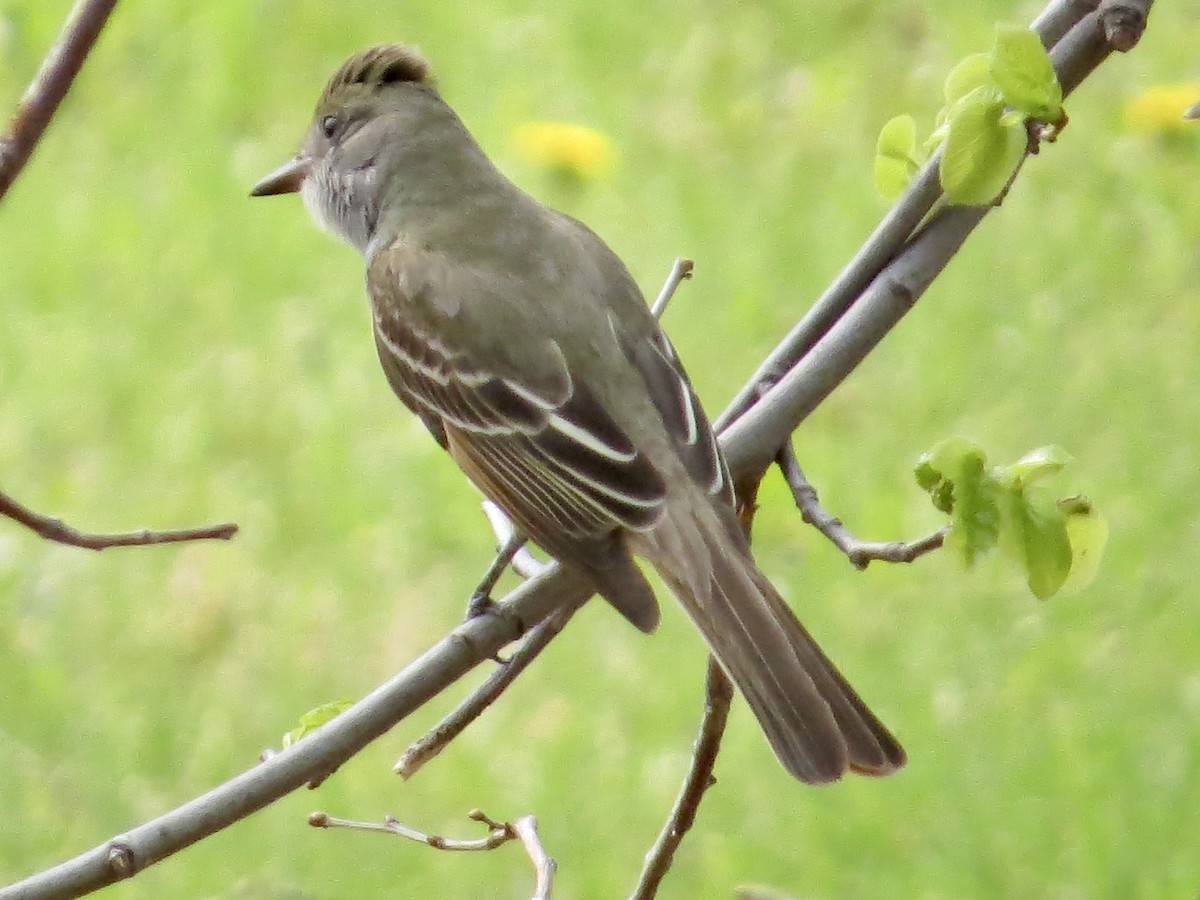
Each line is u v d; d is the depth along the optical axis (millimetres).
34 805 11055
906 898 10227
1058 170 15156
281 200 15609
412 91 7812
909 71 16438
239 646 12070
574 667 11602
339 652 11953
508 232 7148
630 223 14891
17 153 4840
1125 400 13023
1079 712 10992
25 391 13953
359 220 7738
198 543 12742
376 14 17828
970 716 11039
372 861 10680
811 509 5727
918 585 11875
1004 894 10203
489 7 17797
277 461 13250
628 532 6223
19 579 12531
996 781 10664
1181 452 12562
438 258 7070
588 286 6887
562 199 14914
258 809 5414
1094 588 11641
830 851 10461
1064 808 10523
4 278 15000
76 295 14797
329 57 17297
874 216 14711
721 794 10734
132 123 16609
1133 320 13727
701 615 5941
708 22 17281
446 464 12945
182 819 5340
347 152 7754
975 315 13859
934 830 10492
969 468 5137
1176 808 10430
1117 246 14367
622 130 16047
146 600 12398
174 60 17328
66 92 4883
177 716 11602
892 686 11242
